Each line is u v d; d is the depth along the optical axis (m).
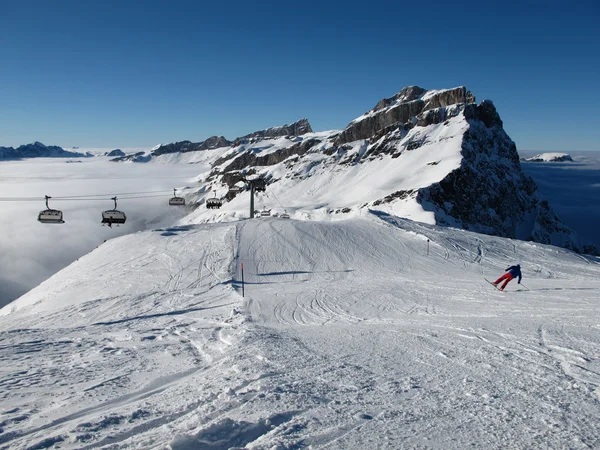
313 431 4.55
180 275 31.52
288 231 42.03
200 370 8.70
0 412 6.04
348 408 5.41
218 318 18.38
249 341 11.57
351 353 9.48
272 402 5.65
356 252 37.59
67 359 10.32
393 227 45.00
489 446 4.14
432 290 23.27
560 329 10.91
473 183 146.50
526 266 34.56
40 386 7.59
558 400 5.65
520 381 6.69
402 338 11.20
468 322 13.22
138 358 10.29
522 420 4.89
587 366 7.46
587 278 30.02
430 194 130.12
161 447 4.12
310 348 10.23
